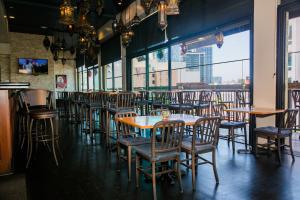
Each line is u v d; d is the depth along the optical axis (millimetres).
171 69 7289
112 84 11336
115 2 5016
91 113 5559
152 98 7652
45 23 9812
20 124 4953
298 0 3799
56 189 2811
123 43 5852
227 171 3301
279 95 4113
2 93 2660
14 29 10859
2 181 2557
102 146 4695
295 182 2910
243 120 5578
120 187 2850
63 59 12477
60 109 10742
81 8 5035
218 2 5188
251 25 4480
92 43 7934
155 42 7668
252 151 4172
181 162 3115
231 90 6312
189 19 6082
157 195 2631
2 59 11578
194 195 2619
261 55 4340
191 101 6523
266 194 2609
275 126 4145
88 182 3000
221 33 5141
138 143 3094
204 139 2969
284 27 4039
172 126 2670
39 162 3773
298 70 5945
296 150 4223
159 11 3566
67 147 4641
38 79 12008
